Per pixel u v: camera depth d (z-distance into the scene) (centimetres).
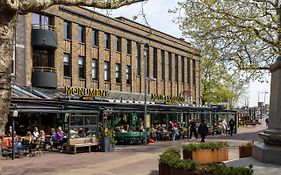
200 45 2306
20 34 2716
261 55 2280
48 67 2917
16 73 2664
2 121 510
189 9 2259
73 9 3238
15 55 2662
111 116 3203
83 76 3384
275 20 2019
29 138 2031
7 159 1812
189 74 5344
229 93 6128
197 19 2236
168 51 4806
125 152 2128
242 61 2261
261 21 2103
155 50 4562
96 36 3581
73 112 2198
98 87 3553
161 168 1117
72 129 2341
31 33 2848
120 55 3909
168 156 1110
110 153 2080
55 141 2244
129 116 3462
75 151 2070
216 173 878
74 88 3103
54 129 2470
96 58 3566
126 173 1365
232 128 3856
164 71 4725
